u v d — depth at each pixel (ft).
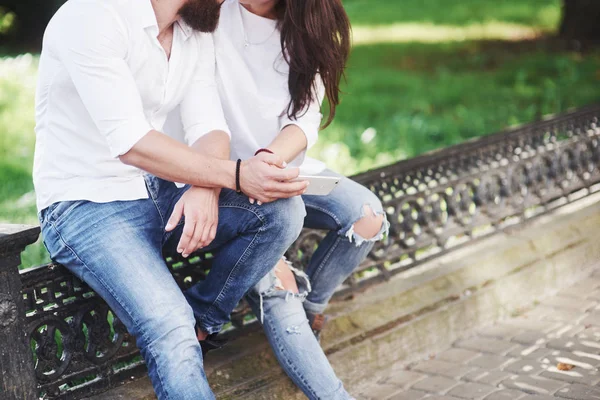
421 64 40.45
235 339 10.41
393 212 12.16
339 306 11.39
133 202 8.18
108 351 8.96
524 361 11.49
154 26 8.02
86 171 8.06
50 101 8.13
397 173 12.14
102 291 7.88
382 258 12.07
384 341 11.23
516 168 14.34
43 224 8.32
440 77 36.52
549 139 15.30
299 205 8.54
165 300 7.63
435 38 49.44
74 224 7.97
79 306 8.63
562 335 12.34
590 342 12.00
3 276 7.68
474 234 14.57
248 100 9.30
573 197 16.07
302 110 9.36
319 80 9.49
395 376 11.32
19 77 34.86
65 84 7.96
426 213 12.71
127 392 9.05
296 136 9.21
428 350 11.89
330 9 8.99
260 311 9.04
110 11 7.75
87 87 7.66
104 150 8.09
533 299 13.78
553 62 38.73
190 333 7.63
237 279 8.68
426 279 12.37
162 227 8.54
